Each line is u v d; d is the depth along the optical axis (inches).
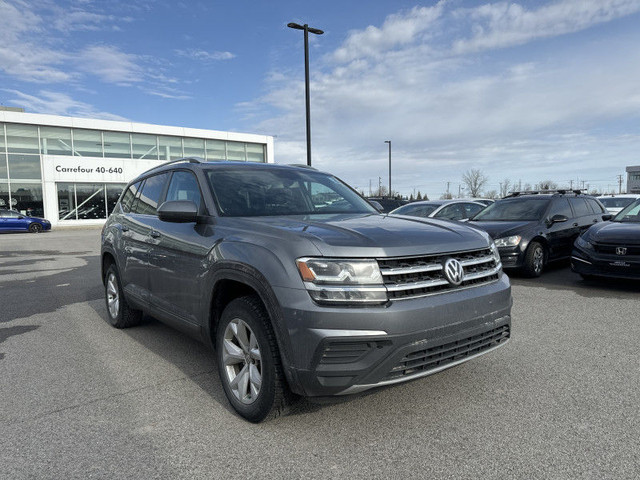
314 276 99.6
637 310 219.0
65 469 95.8
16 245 693.3
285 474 92.7
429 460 96.4
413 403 123.3
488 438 104.7
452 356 109.4
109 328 207.2
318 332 96.7
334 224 119.0
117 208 215.9
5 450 103.5
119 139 1337.4
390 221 128.5
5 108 1450.5
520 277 317.7
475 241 120.9
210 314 128.1
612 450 98.5
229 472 93.8
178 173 167.6
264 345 106.7
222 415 119.5
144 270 168.6
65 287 317.4
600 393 127.3
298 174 172.7
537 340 174.4
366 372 97.7
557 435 105.3
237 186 150.1
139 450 102.8
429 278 107.0
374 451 100.3
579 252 275.3
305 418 116.3
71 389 138.0
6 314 235.6
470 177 2377.0
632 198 581.6
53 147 1250.0
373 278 99.9
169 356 167.2
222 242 122.8
